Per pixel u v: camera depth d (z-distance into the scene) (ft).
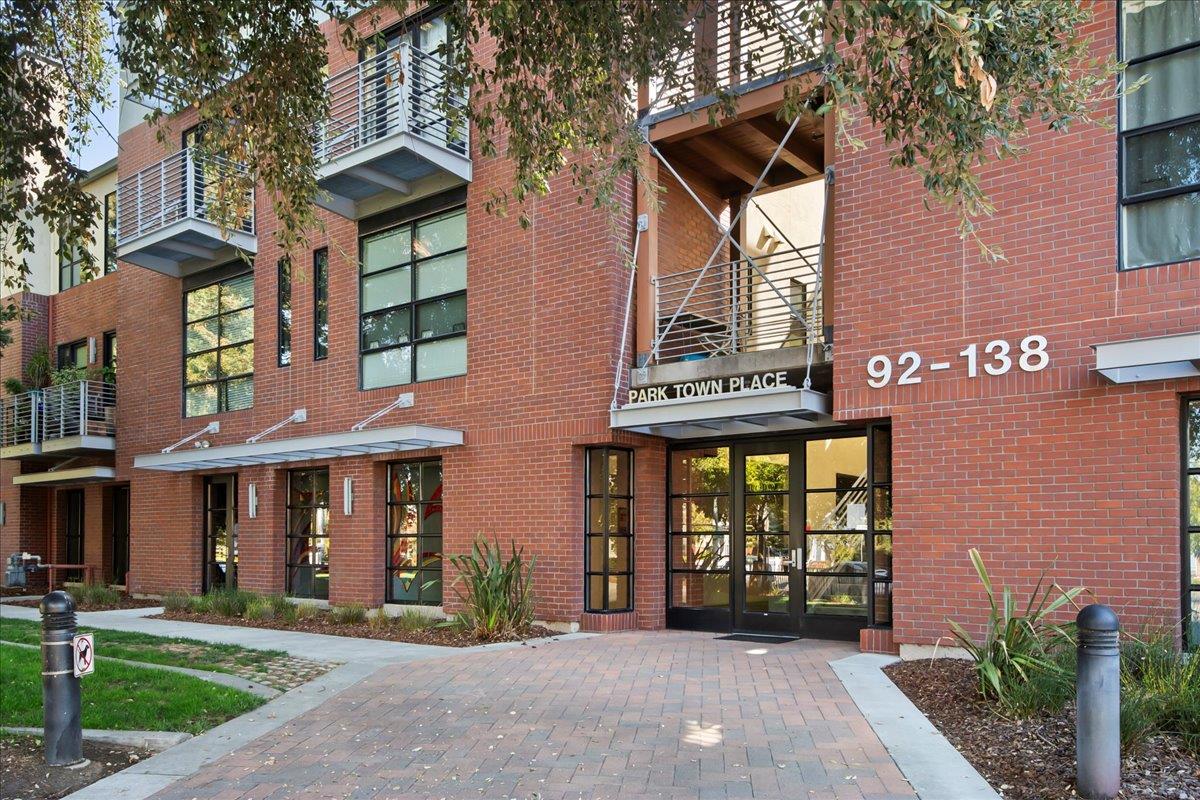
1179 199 25.66
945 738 19.76
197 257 55.83
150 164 60.13
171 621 45.14
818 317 39.04
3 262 27.71
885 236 30.25
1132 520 25.23
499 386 41.37
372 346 46.98
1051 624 23.73
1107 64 21.26
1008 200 27.96
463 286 43.55
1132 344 23.85
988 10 16.72
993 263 27.96
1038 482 26.84
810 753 18.94
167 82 27.66
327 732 21.52
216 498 56.49
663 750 19.40
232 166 29.81
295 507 51.29
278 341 51.72
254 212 53.16
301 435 49.44
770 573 36.81
